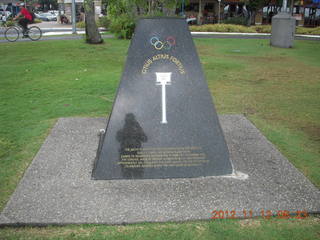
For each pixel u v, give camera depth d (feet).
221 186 10.75
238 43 55.67
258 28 88.58
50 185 10.71
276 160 12.54
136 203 9.80
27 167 12.05
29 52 40.88
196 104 11.63
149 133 11.44
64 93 22.52
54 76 27.94
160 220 9.11
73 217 9.17
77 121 16.71
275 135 15.43
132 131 11.40
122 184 10.89
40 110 18.83
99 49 44.42
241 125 16.28
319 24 105.91
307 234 8.75
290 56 41.37
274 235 8.70
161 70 11.51
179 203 9.82
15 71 29.68
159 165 11.43
